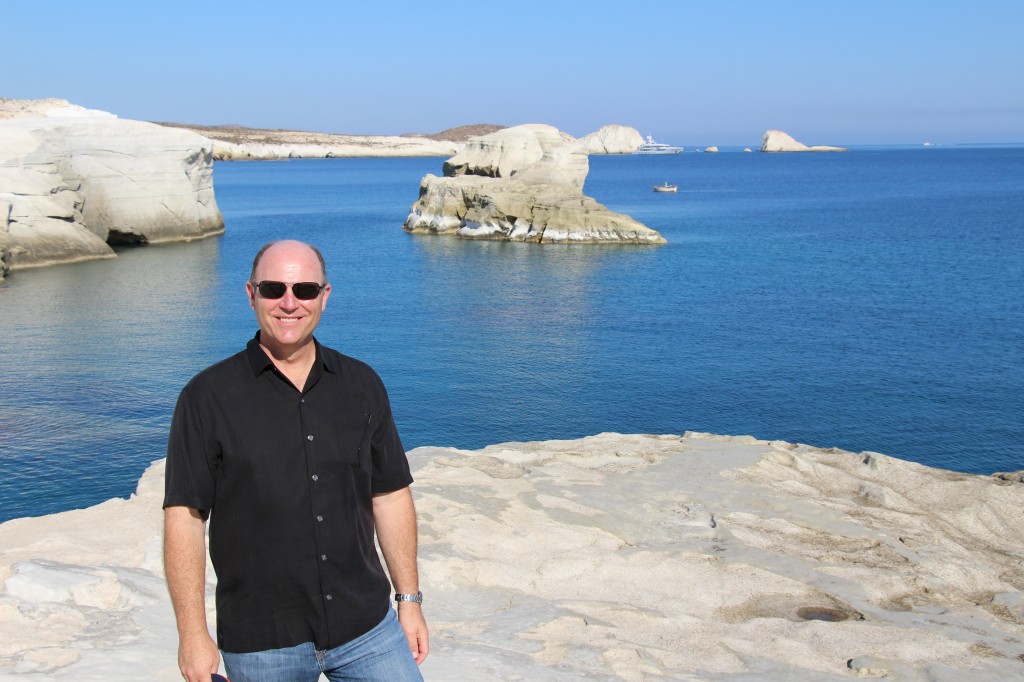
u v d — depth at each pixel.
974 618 6.74
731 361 28.50
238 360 2.86
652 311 37.66
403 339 31.89
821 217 83.81
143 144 60.12
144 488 8.14
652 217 85.19
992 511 9.25
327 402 2.88
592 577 6.99
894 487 9.77
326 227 75.94
